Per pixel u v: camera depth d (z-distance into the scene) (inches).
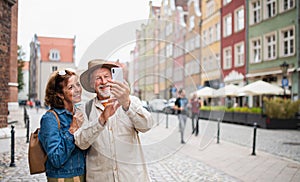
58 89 108.0
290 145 461.1
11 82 901.2
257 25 1076.5
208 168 298.8
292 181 254.2
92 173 107.5
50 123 103.3
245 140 516.4
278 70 969.5
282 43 964.0
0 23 374.9
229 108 940.0
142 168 110.8
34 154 105.3
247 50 1127.0
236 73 1202.0
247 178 262.2
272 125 725.3
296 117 734.5
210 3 1407.5
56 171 104.8
